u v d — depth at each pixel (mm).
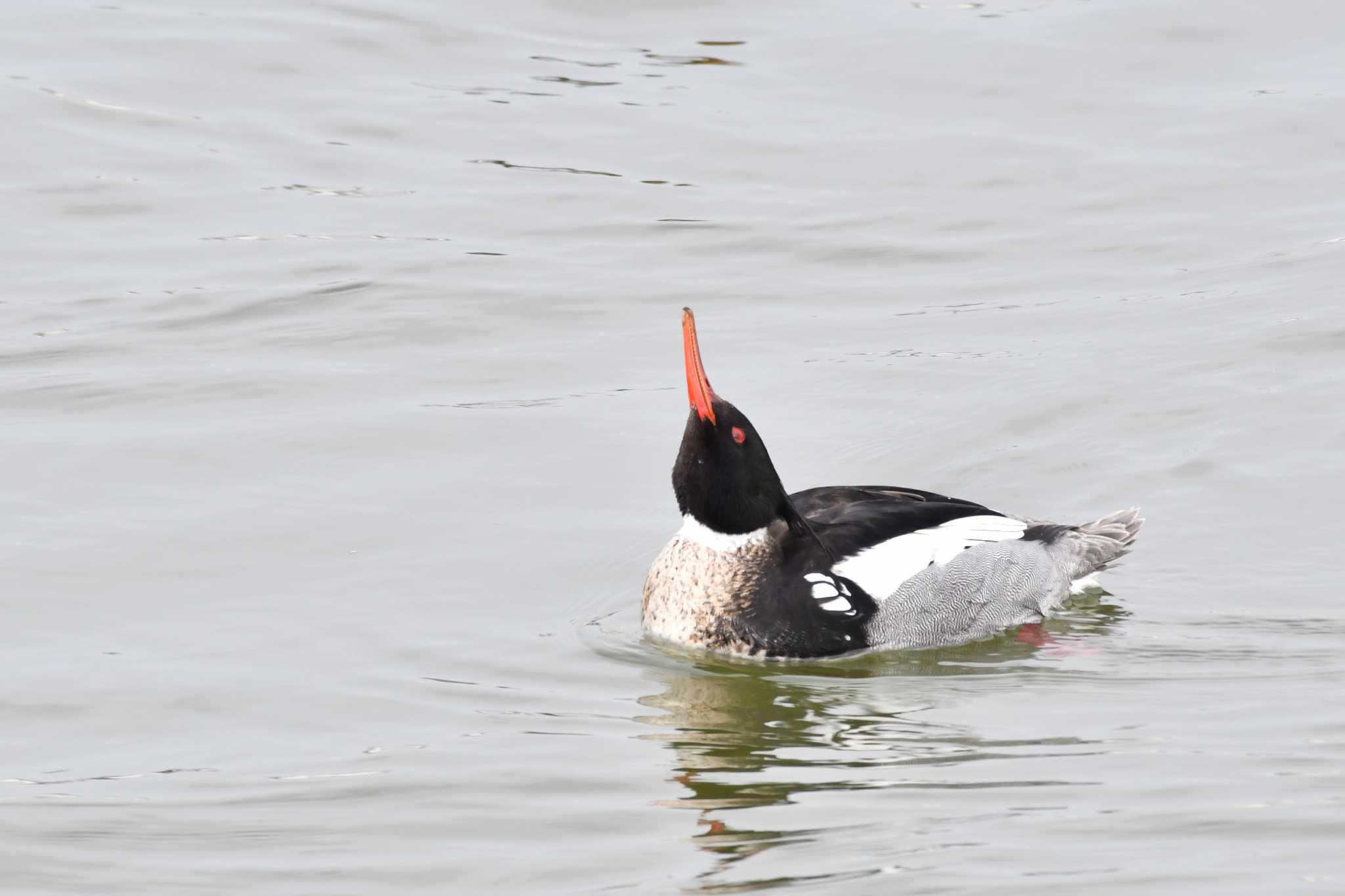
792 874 9711
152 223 21516
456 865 9961
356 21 27297
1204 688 12391
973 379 17688
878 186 22609
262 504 15164
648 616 13758
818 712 12234
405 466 15969
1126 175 22812
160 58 25891
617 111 24609
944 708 12258
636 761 11320
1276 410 16922
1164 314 19125
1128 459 16266
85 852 10117
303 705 12055
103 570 13953
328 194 22422
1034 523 14852
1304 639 13242
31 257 20547
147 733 11656
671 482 14609
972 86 25188
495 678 12625
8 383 17547
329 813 10594
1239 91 25000
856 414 17047
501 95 25109
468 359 18328
